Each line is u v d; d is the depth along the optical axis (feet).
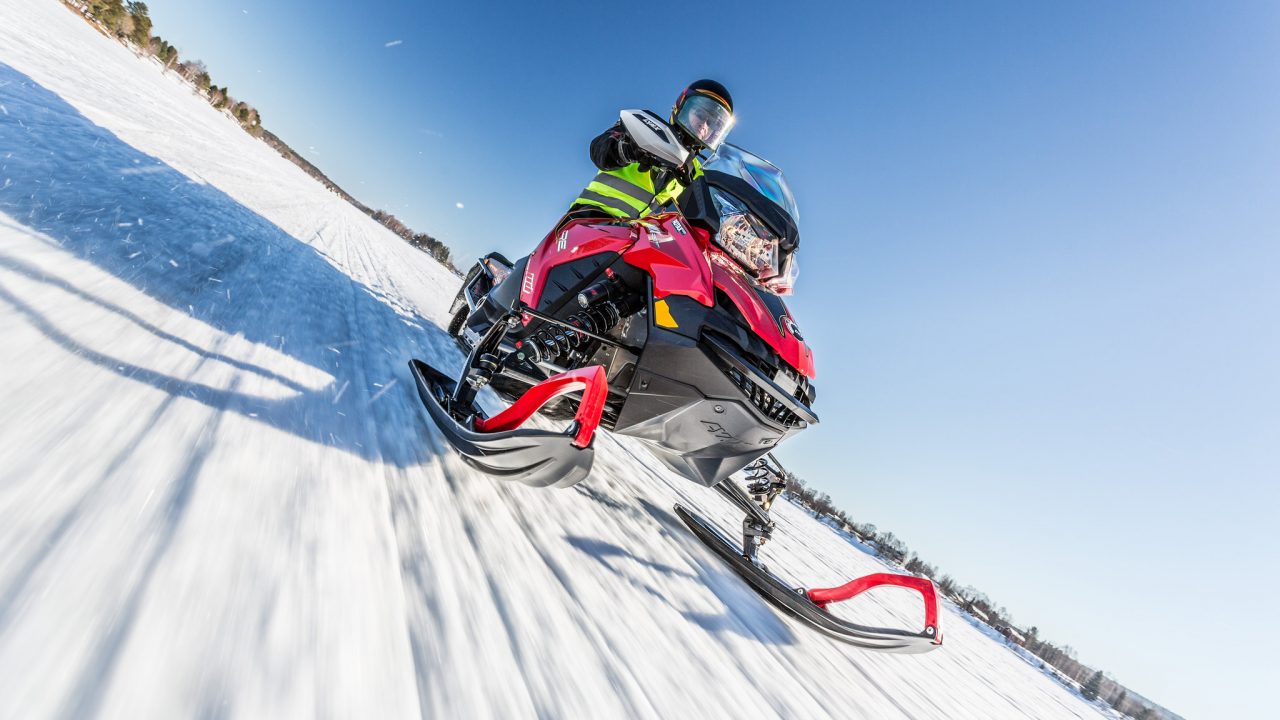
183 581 3.26
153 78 86.79
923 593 10.31
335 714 2.90
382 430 7.56
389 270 34.09
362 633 3.62
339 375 9.04
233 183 31.81
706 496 19.08
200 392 5.84
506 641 4.45
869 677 10.37
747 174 10.57
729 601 9.35
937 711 10.62
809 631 10.90
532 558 6.28
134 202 13.17
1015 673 34.53
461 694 3.57
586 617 5.71
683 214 9.50
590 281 9.09
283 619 3.37
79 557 3.08
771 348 8.70
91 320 6.21
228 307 9.64
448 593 4.64
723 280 8.80
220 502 4.18
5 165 10.67
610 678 4.86
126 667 2.58
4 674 2.31
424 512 5.86
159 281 8.96
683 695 5.39
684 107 9.96
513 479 7.10
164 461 4.33
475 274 18.25
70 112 20.31
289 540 4.16
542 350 8.68
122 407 4.81
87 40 70.59
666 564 9.12
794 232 10.14
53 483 3.55
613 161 10.23
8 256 6.66
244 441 5.27
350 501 5.21
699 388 8.36
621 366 9.13
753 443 9.11
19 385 4.41
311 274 17.31
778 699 6.63
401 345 13.96
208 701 2.61
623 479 13.61
